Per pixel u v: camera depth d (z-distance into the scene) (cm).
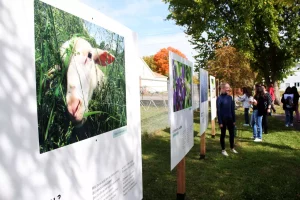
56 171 142
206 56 2192
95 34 185
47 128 137
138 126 264
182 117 427
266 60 2553
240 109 2167
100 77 191
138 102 266
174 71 382
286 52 2456
